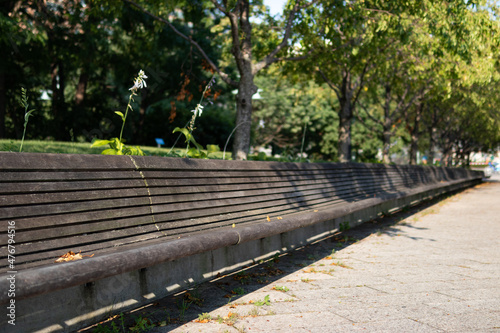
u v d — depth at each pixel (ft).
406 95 60.49
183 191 12.60
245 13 26.81
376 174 33.27
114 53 59.52
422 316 10.89
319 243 21.36
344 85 42.22
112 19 52.13
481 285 13.98
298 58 30.86
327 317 10.77
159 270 11.32
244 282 13.98
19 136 56.59
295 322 10.39
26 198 8.13
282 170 18.99
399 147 130.52
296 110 132.05
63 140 57.26
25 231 7.97
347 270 15.88
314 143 149.48
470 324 10.31
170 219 11.75
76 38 52.37
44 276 6.79
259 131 113.19
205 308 11.39
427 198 49.75
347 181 26.63
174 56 65.31
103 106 63.21
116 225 9.95
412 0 28.04
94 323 9.41
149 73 62.08
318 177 22.50
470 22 27.86
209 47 65.67
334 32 31.65
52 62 55.16
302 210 18.84
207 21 62.28
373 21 29.43
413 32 32.42
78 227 9.01
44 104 61.72
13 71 48.60
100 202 9.69
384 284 13.98
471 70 37.83
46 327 8.32
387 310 11.36
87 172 9.59
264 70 42.45
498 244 21.61
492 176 147.54
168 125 66.59
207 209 13.44
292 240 18.58
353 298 12.44
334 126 139.85
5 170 7.89
